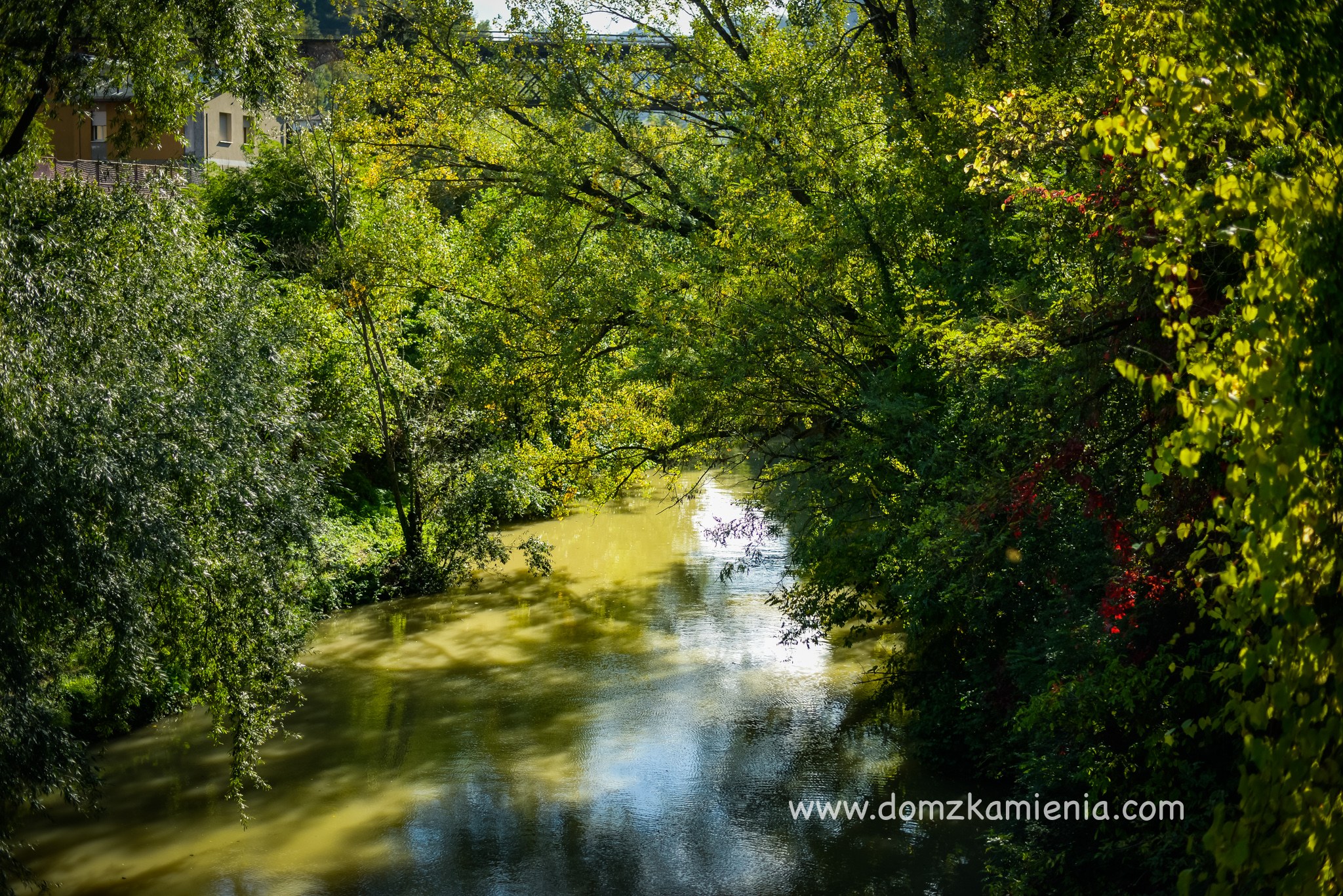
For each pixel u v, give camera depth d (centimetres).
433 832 1205
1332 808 353
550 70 1653
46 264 945
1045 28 1337
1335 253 352
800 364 1355
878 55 1534
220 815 1248
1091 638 823
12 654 860
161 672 1046
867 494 1316
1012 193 842
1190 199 414
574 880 1097
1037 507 828
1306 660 355
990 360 823
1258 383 350
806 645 1636
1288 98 389
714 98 1633
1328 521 353
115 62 1102
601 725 1506
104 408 930
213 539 1064
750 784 1307
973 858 1091
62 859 1143
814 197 1375
